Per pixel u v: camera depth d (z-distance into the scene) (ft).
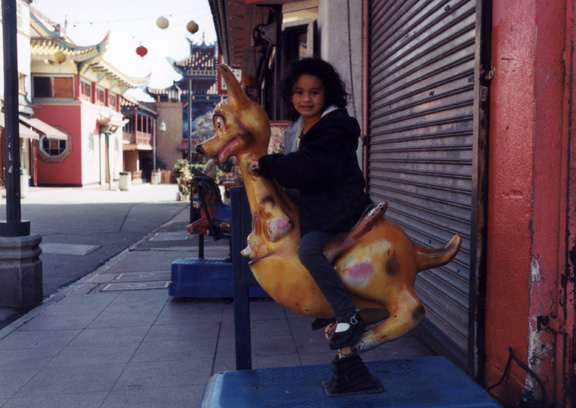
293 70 7.01
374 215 6.88
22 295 18.08
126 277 22.81
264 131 7.30
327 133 6.67
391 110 14.84
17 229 18.35
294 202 7.52
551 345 7.93
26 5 96.68
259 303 17.90
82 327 15.53
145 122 161.07
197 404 10.30
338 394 7.19
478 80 9.09
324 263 6.66
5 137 18.24
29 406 10.30
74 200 69.56
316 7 24.26
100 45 102.17
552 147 7.73
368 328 7.73
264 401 7.04
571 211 7.57
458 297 10.99
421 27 12.35
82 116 107.65
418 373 7.86
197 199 20.42
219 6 33.88
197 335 14.64
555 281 7.82
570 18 7.47
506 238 8.61
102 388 11.11
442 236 11.55
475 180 9.30
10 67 17.83
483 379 9.48
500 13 8.67
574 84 7.47
